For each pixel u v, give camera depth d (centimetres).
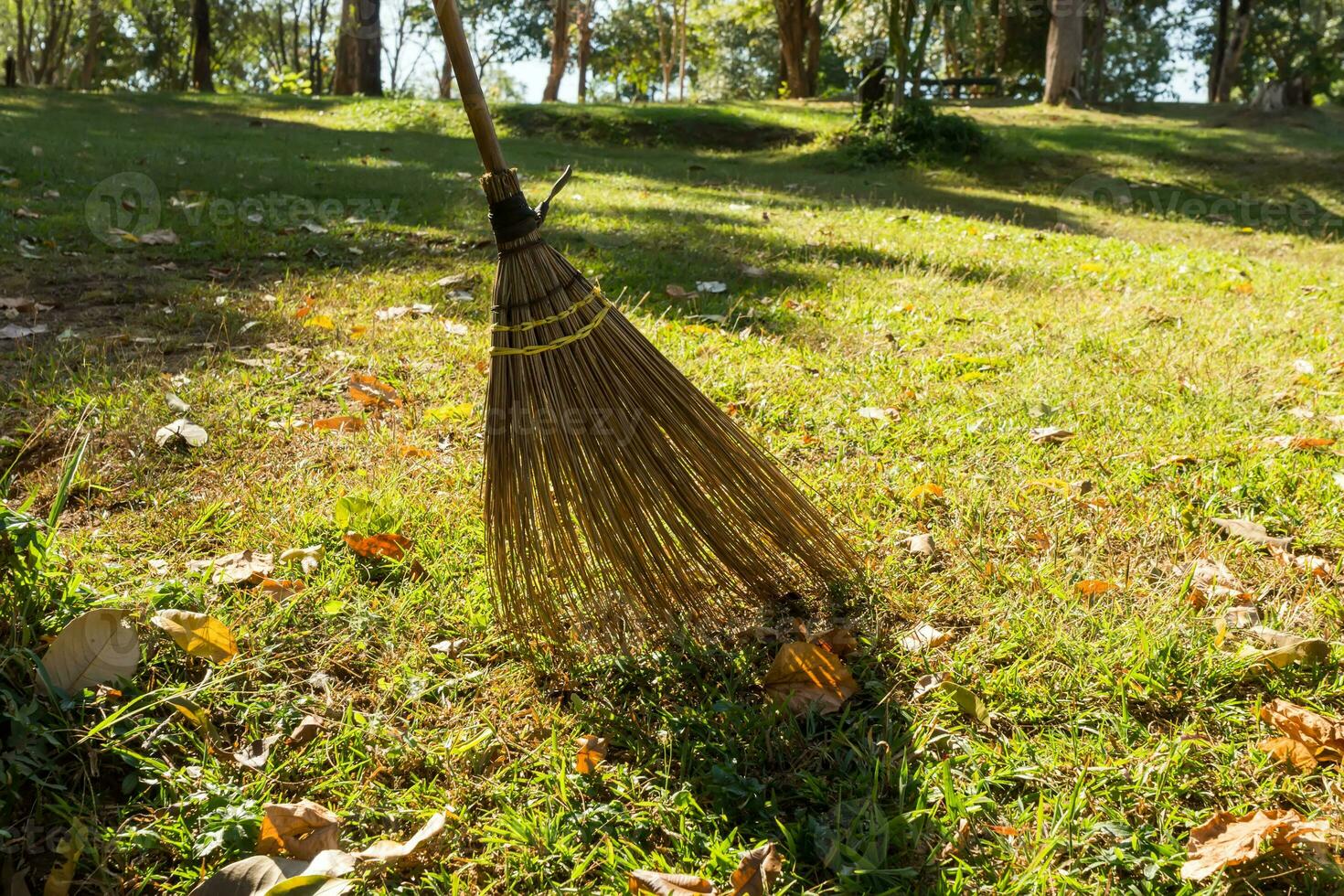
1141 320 504
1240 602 254
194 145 1193
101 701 203
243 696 214
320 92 4616
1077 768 199
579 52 4406
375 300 479
